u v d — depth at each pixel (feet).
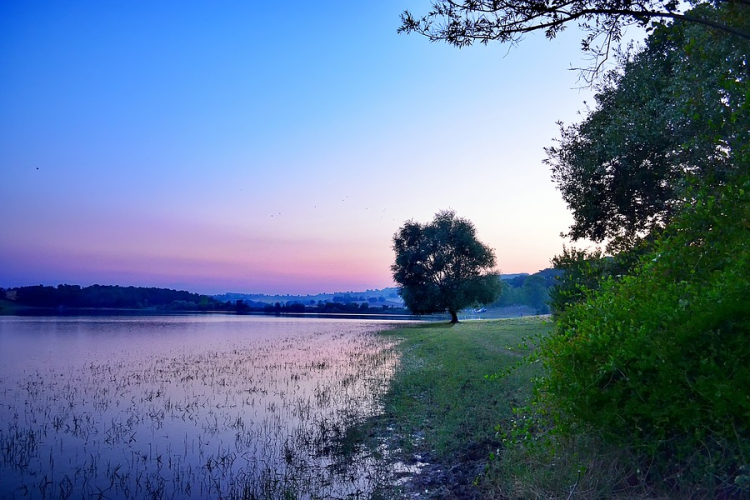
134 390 51.37
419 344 97.55
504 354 68.28
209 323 249.75
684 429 16.72
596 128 58.70
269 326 219.41
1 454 29.55
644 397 17.92
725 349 16.61
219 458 28.02
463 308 210.38
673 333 17.62
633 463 17.61
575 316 23.73
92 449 30.42
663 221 54.24
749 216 20.47
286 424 35.29
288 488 22.54
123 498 22.67
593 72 28.37
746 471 15.34
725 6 31.09
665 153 50.49
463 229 208.23
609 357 18.30
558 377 20.12
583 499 16.84
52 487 24.12
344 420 35.35
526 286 431.84
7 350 99.19
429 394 42.55
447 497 20.10
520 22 24.81
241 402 43.83
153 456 28.78
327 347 102.63
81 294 452.76
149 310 515.09
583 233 62.08
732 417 15.80
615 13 24.44
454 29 25.43
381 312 544.21
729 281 17.26
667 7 24.88
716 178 32.96
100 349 101.55
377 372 61.05
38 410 41.96
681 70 40.78
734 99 28.55
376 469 24.40
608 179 58.54
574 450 19.69
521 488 18.80
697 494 15.92
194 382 56.29
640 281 22.17
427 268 209.56
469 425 30.55
